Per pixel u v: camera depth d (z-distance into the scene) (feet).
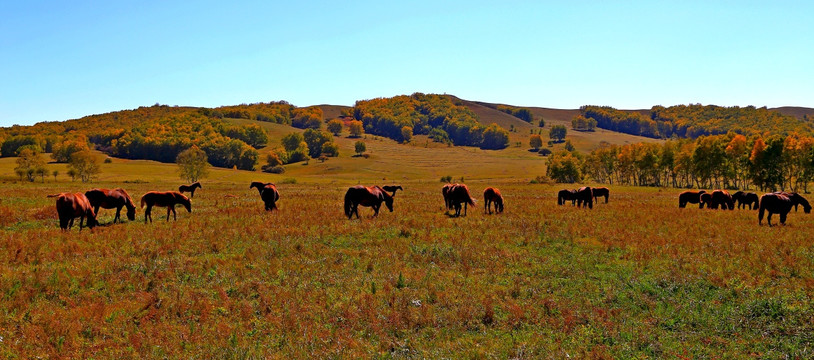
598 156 399.03
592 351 25.85
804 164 244.01
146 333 27.63
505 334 28.40
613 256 47.73
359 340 27.25
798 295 33.96
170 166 500.74
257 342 26.86
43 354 25.09
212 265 42.98
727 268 42.11
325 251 48.88
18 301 31.65
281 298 33.68
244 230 60.29
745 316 30.68
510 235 59.31
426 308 31.91
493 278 39.55
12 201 98.48
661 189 247.50
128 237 55.52
